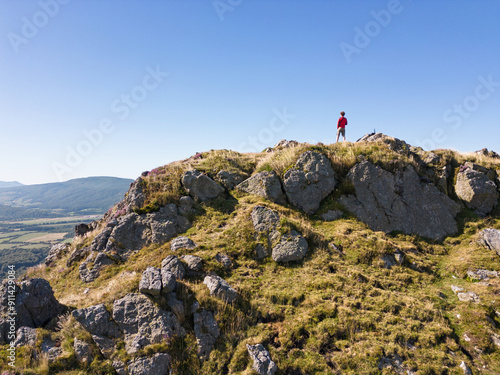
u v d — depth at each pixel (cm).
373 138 2609
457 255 1647
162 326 1023
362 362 952
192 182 1998
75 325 1042
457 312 1213
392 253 1526
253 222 1636
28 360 925
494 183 2039
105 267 1589
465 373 936
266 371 905
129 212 1922
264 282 1313
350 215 1852
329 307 1140
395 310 1170
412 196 1938
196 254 1436
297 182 1967
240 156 2600
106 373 920
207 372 930
